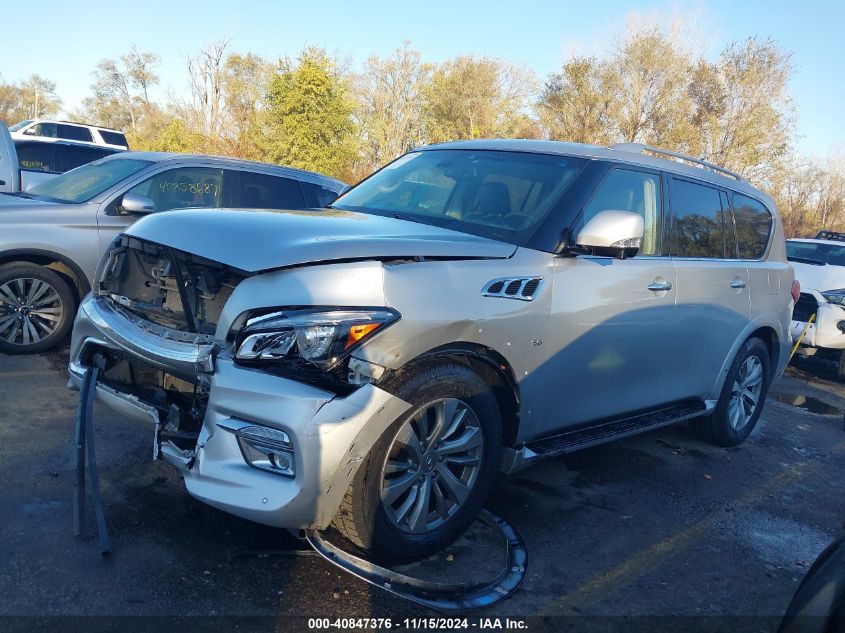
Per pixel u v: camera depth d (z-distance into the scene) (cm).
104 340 343
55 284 601
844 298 870
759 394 579
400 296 293
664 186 457
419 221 392
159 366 313
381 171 484
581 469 478
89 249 613
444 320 302
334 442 272
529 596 315
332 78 2389
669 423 472
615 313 395
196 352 297
